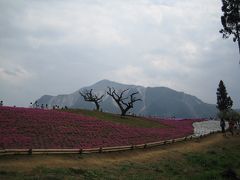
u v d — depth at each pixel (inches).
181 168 1646.2
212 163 1830.7
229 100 3919.8
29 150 1408.7
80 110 3469.5
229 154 2175.2
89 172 1253.7
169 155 1902.1
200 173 1525.6
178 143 2422.5
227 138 2935.5
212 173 1424.7
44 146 1646.2
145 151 1963.6
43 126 2091.5
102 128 2496.3
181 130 3474.4
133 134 2551.7
